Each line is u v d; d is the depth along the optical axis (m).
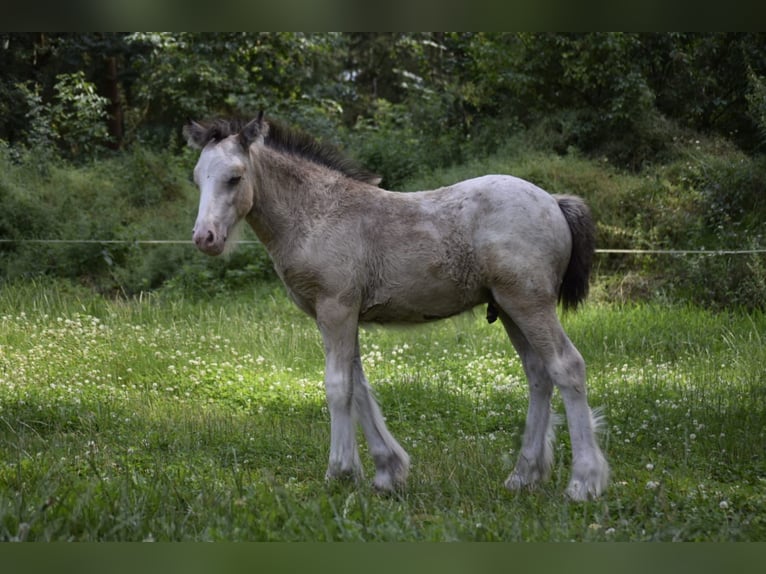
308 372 9.77
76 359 9.47
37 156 16.12
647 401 8.02
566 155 16.17
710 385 8.73
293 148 6.04
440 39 22.97
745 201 14.37
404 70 23.27
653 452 6.68
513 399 8.43
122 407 7.86
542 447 5.84
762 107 14.71
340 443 5.73
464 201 5.69
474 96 18.94
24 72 20.25
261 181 5.80
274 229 5.85
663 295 12.83
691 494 5.36
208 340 10.59
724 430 7.04
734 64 17.19
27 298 12.27
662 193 14.45
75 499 4.77
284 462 6.49
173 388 8.75
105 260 13.86
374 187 5.95
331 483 5.64
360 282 5.73
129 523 4.50
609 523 4.86
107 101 18.64
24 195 14.51
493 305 5.91
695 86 17.38
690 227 13.81
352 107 23.31
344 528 4.53
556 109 17.48
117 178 16.38
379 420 5.89
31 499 4.85
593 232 5.88
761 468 6.16
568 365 5.54
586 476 5.42
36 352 9.52
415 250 5.67
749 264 12.51
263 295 13.29
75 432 7.17
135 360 9.52
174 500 5.05
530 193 5.66
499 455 6.43
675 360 10.31
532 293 5.53
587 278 5.88
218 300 13.13
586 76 16.70
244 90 19.00
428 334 11.11
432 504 5.32
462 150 17.20
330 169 6.04
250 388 8.86
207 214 5.49
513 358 10.16
